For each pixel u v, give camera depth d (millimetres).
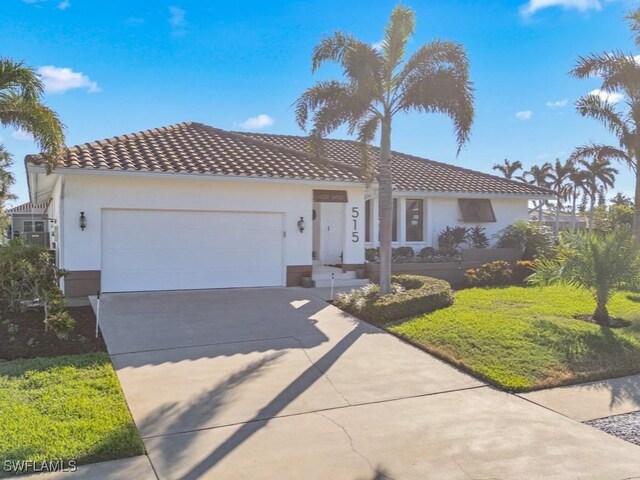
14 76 9992
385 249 11750
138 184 12688
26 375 6293
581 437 4988
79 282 12172
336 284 14664
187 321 9656
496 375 6707
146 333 8695
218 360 7312
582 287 9781
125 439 4598
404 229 18859
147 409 5477
